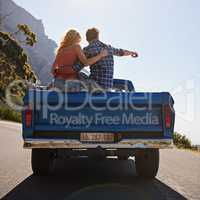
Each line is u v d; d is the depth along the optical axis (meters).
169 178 7.68
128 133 6.63
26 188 6.40
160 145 6.61
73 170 8.45
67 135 6.60
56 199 5.68
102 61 8.01
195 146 20.80
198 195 6.23
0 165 8.72
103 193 6.11
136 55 8.41
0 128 22.83
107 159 10.48
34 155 7.35
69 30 8.05
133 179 7.43
